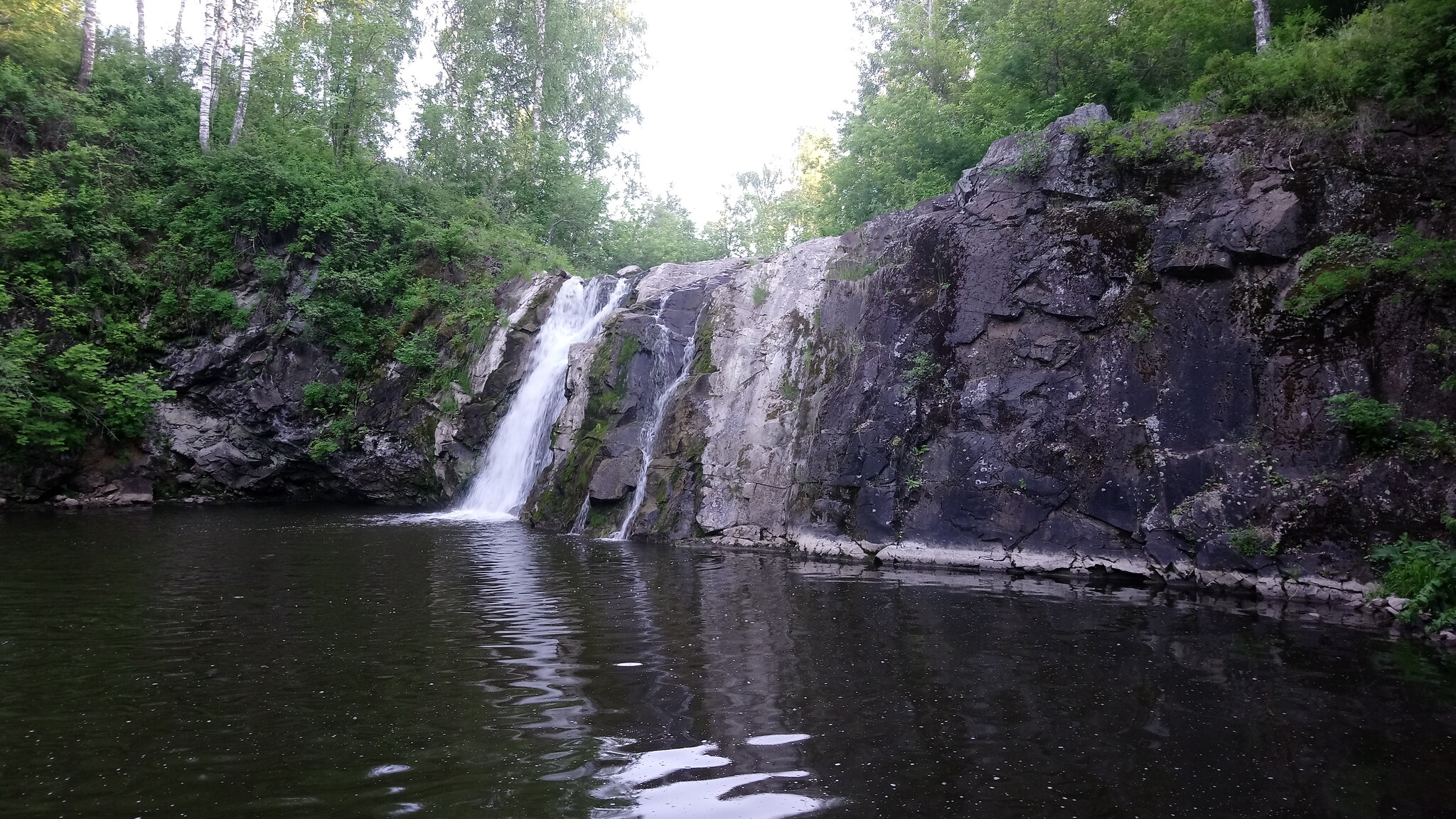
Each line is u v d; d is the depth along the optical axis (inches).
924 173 764.6
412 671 257.1
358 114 1151.0
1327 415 413.4
